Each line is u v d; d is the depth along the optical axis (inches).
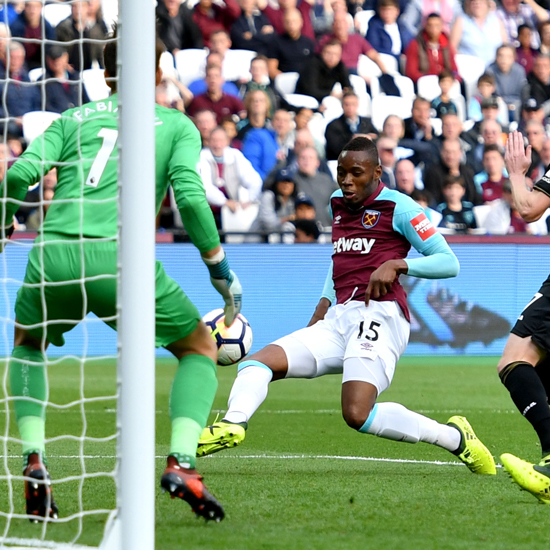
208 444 414.6
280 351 450.3
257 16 1389.0
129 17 268.2
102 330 1140.5
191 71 1376.7
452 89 1409.9
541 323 397.1
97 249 311.4
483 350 1192.8
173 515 335.3
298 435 612.7
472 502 369.4
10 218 334.0
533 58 1448.1
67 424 653.9
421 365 1093.8
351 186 449.7
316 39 1405.0
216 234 323.0
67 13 1284.4
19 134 1251.8
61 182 327.9
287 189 1248.8
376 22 1421.0
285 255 1175.0
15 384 327.0
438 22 1411.2
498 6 1477.6
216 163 1262.3
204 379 323.3
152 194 268.2
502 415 710.5
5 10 397.7
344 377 439.2
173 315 322.7
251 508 350.9
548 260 1198.9
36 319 323.9
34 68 1267.2
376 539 293.7
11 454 517.0
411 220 446.9
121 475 259.9
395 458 512.4
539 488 361.1
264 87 1344.7
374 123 1391.5
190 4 1385.3
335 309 462.6
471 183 1316.4
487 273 1189.7
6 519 320.5
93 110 338.6
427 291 1176.2
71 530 301.9
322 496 379.9
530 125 1406.3
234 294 347.9
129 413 260.7
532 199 395.5
